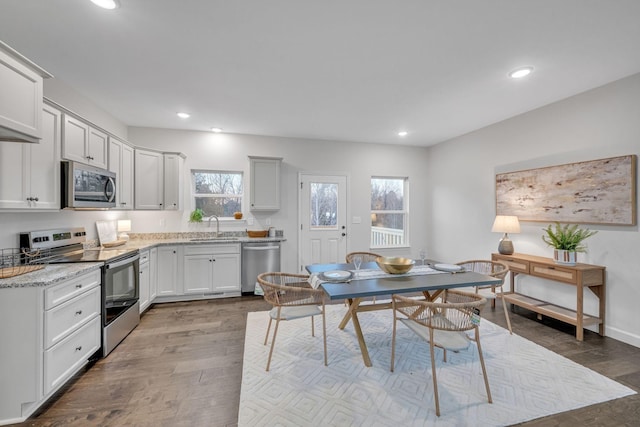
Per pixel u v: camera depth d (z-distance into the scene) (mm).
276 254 4184
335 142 4977
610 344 2592
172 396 1894
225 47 2164
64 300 1905
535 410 1740
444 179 5039
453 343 1820
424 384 2004
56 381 1830
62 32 1973
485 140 4168
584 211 2889
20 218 2256
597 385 1982
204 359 2363
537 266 3027
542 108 3355
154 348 2545
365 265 2918
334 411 1732
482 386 1976
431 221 5387
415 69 2496
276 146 4699
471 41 2078
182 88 2879
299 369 2189
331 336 2770
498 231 3508
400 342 2652
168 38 2047
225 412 1753
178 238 4242
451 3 1685
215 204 4547
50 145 2191
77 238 2885
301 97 3111
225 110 3498
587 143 2896
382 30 1953
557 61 2352
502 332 2852
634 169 2523
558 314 2871
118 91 2945
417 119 3844
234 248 3996
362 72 2549
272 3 1688
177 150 4293
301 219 4824
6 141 1845
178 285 3781
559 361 2301
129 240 4008
